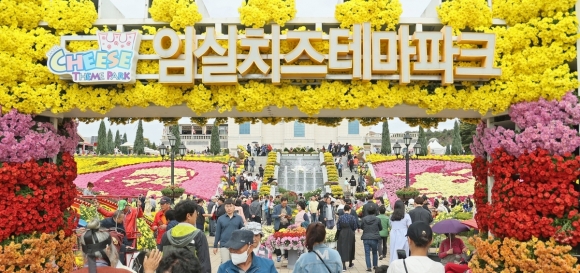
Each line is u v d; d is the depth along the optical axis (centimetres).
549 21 798
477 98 810
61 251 867
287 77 810
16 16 811
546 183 776
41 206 827
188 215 650
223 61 791
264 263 548
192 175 3912
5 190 790
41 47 812
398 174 3978
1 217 786
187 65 794
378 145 7119
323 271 580
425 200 1462
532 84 792
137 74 812
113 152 6406
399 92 814
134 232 1161
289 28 851
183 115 978
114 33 798
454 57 812
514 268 781
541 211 778
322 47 820
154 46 798
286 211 1664
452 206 2814
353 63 792
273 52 794
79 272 441
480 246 837
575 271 725
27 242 799
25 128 816
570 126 792
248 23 819
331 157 4572
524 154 795
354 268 1310
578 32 796
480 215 918
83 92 816
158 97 812
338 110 898
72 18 818
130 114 967
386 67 786
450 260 965
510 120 870
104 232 464
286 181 4066
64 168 902
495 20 833
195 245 618
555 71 789
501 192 825
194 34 802
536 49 803
